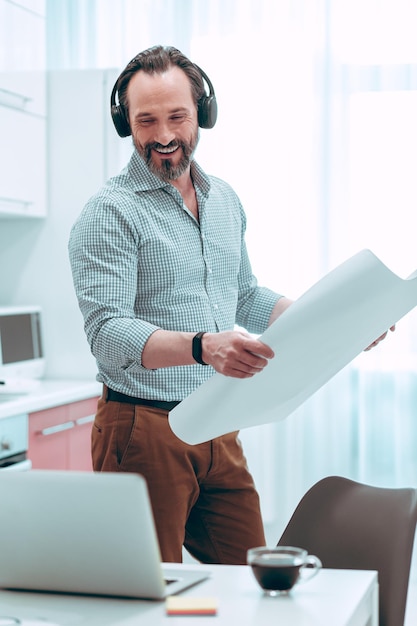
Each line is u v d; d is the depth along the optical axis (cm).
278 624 128
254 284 249
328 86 400
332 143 402
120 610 135
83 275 208
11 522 139
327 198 402
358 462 407
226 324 228
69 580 141
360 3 398
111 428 215
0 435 312
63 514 135
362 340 177
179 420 177
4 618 132
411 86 396
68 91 384
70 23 418
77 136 384
